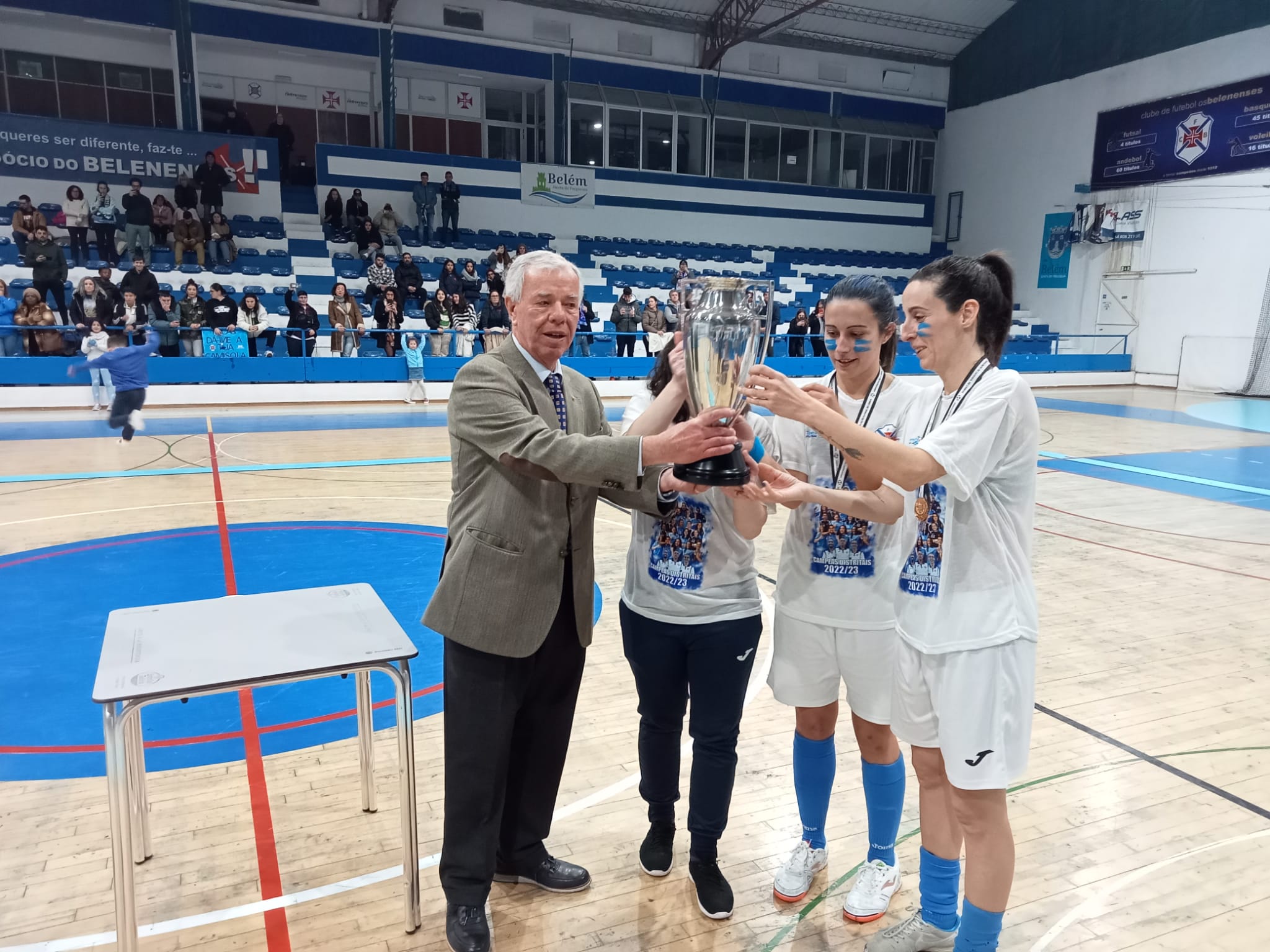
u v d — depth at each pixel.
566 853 2.43
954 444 1.60
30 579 4.74
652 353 14.84
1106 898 2.25
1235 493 7.75
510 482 1.92
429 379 13.48
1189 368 17.03
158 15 15.41
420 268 15.98
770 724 3.25
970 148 21.45
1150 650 4.03
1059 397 16.14
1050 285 19.67
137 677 1.75
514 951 2.03
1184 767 2.95
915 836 2.53
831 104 20.97
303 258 15.34
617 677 3.68
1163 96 16.95
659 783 2.25
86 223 13.34
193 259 14.25
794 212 20.64
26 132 13.94
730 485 1.60
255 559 5.16
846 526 2.07
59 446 8.90
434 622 1.97
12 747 2.97
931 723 1.82
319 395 12.88
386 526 6.01
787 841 2.50
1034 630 1.74
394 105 17.41
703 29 19.45
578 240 18.66
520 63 18.19
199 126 16.03
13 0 14.49
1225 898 2.26
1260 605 4.73
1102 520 6.72
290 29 16.34
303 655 1.90
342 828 2.52
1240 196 15.85
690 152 19.95
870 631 2.05
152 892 2.21
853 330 2.03
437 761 2.93
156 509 6.36
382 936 2.06
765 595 4.89
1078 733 3.19
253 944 2.02
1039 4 19.25
